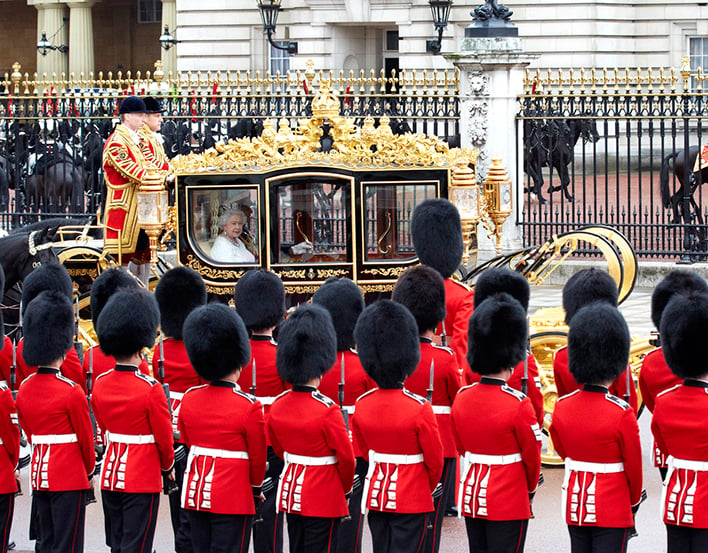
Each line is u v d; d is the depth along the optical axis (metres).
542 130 78.50
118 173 50.62
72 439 35.38
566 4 137.25
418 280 36.81
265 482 34.91
